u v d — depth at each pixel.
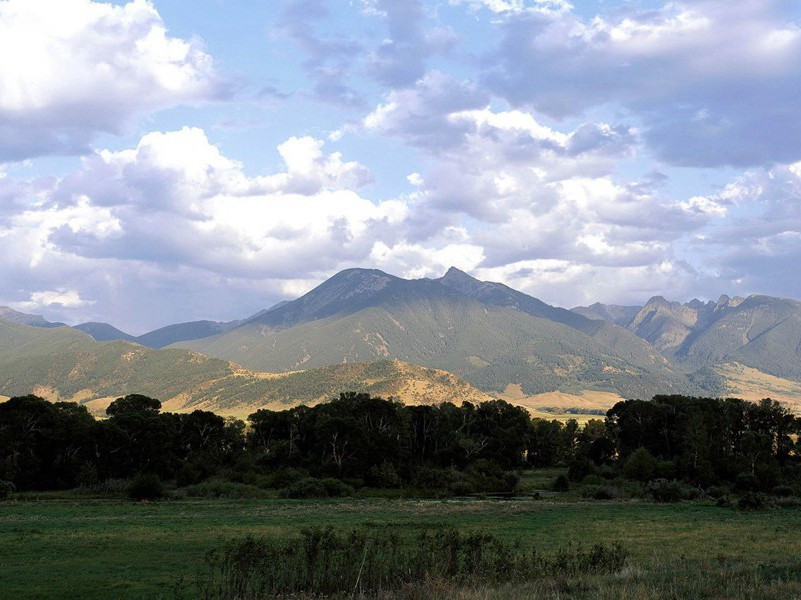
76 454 106.88
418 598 19.25
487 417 142.12
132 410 132.00
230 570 22.77
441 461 129.75
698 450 109.88
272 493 94.31
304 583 21.14
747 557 34.09
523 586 19.86
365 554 22.53
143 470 108.75
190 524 53.06
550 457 157.00
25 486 101.50
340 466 111.75
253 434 135.75
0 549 38.06
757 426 127.88
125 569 31.55
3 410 103.75
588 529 51.56
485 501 86.12
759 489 102.25
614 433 145.50
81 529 48.97
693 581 19.78
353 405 131.75
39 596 25.59
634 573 22.03
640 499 90.81
